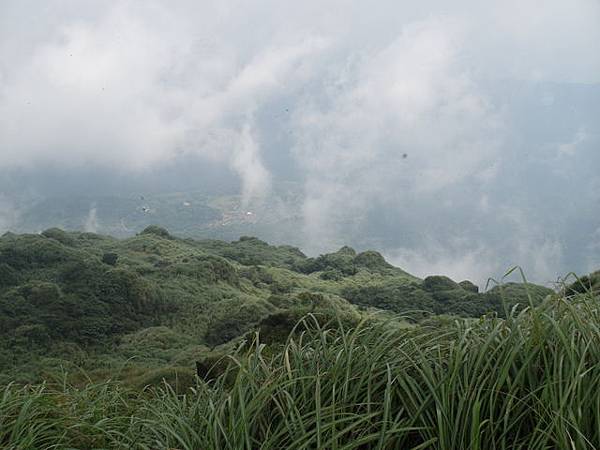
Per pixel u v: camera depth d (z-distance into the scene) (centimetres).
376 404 292
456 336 322
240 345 355
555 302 299
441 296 9081
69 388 407
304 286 10656
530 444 249
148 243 10794
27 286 6397
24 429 319
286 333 1692
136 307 6806
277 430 280
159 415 318
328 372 307
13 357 5156
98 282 6831
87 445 324
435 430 272
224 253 12950
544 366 281
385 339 316
